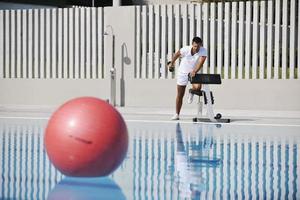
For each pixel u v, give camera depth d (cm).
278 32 2894
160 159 1437
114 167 1104
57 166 1105
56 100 3294
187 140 1800
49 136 1095
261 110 2898
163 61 3092
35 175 1215
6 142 1752
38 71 3350
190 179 1180
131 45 3142
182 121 2388
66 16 3281
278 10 2889
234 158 1461
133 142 1753
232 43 2966
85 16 3241
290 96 2872
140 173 1238
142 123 2309
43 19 3325
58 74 3309
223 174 1242
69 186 1087
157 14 3097
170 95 3061
